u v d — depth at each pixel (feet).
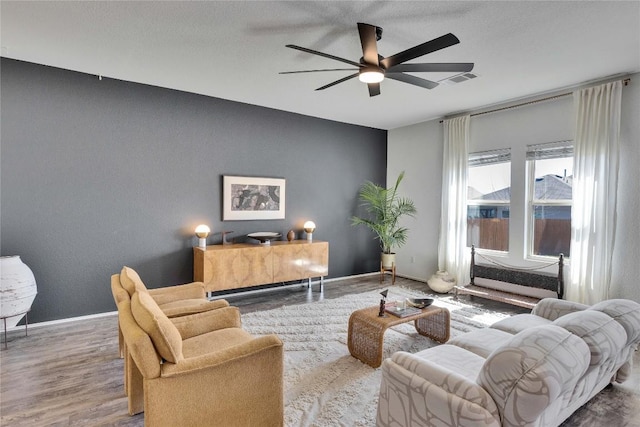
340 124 19.35
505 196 15.67
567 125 13.48
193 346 7.27
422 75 12.14
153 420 5.40
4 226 11.33
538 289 13.84
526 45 9.81
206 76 12.50
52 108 11.93
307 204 18.26
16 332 11.36
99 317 12.84
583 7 7.91
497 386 4.70
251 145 16.34
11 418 6.93
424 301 10.69
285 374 8.72
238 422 6.05
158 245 14.15
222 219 15.67
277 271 15.58
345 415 7.09
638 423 6.91
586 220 12.60
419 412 5.33
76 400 7.59
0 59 11.10
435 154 18.60
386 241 18.88
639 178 11.64
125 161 13.34
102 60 11.14
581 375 5.08
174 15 8.38
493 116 15.97
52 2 7.82
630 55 10.44
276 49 10.18
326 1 7.79
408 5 7.91
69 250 12.40
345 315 13.28
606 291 12.14
